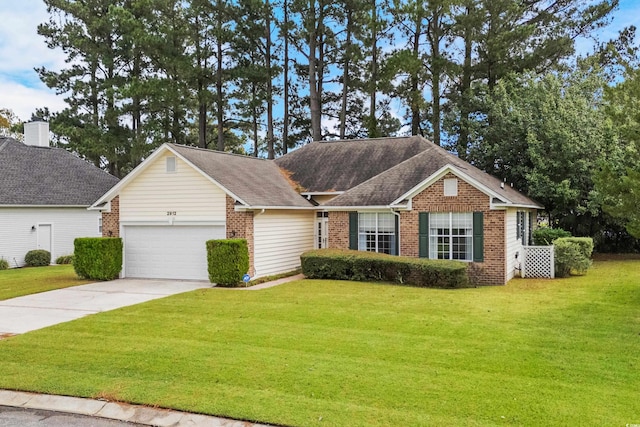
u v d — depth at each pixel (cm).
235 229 1827
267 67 3775
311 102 3784
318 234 2372
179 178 1916
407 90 3525
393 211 1922
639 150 1379
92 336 1029
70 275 2131
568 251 1861
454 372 774
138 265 2005
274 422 619
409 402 662
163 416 657
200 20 3672
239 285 1739
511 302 1352
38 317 1238
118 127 3844
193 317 1197
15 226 2656
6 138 3189
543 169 2562
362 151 2614
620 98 1373
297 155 2753
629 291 1503
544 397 672
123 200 2009
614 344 923
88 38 3825
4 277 2114
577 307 1270
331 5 3606
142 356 880
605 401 658
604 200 2283
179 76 3634
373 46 3644
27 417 677
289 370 791
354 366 806
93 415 677
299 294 1519
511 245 1872
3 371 823
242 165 2281
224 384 739
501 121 2811
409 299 1412
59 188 2959
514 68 3225
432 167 2095
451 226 1820
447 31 3475
